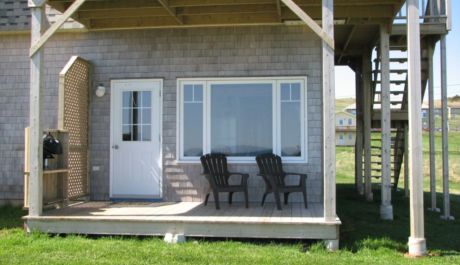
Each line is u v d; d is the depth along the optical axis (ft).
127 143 25.25
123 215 19.98
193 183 24.68
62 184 22.49
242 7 22.98
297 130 24.22
